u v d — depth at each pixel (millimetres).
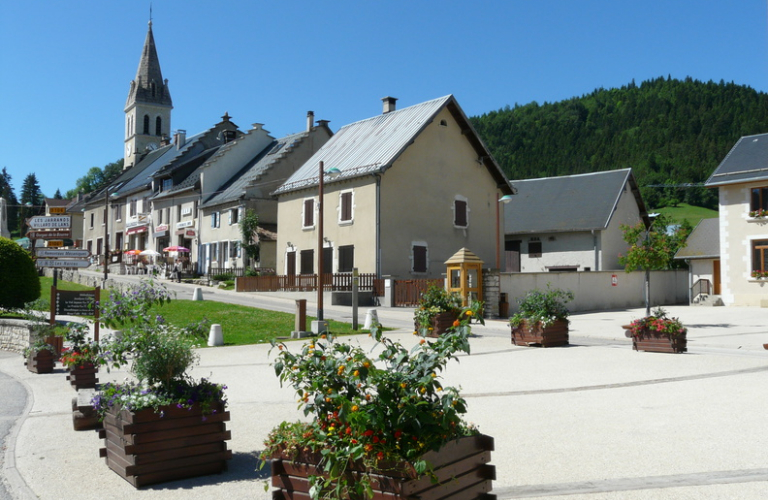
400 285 31375
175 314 26328
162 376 7043
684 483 6121
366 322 22828
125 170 74812
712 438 7668
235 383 12867
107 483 6766
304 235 38781
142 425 6676
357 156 37031
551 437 7945
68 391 12852
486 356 15773
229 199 46156
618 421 8695
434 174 36438
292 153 46812
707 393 10438
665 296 39000
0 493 6516
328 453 4617
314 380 5012
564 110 179125
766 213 34375
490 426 8586
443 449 4719
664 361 14289
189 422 6895
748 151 36531
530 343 17547
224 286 42469
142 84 91188
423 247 35594
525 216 46781
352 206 35438
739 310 31406
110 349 7238
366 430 4562
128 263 58469
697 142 131125
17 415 10539
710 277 38125
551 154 152375
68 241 18141
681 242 23000
